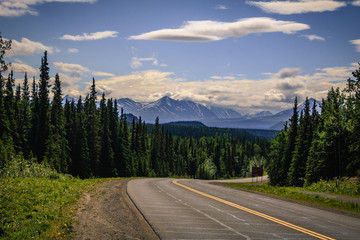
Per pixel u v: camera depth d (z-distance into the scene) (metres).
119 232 9.51
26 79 67.75
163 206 15.46
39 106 52.03
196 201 17.84
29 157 43.03
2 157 31.66
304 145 53.38
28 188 16.94
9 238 8.42
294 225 11.17
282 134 70.75
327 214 14.10
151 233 9.59
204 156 145.00
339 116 43.16
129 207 14.81
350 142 39.94
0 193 14.04
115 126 73.62
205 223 11.27
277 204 17.36
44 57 51.25
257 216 12.96
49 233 9.12
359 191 24.36
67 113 61.09
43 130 49.66
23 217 10.78
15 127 47.44
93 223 10.67
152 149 107.88
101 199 17.30
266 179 85.94
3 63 23.97
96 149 60.91
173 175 116.00
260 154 168.88
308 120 54.62
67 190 19.23
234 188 31.94
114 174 65.44
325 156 43.69
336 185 27.72
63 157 51.31
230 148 162.38
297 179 52.75
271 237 9.28
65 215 11.69
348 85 37.06
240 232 9.87
